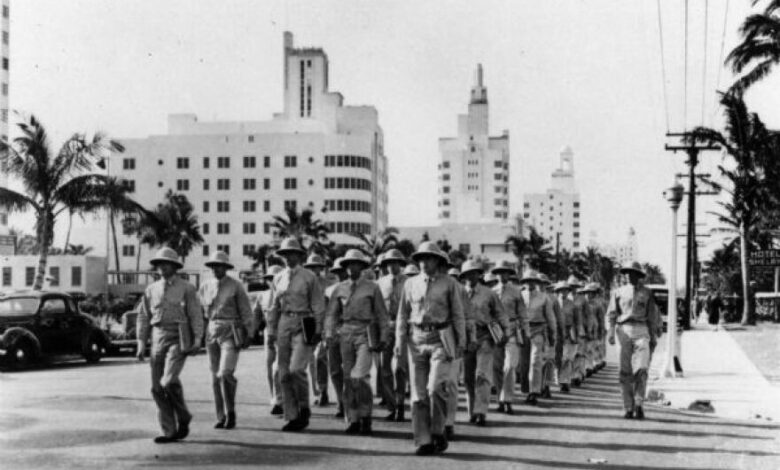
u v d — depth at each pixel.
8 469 8.20
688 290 38.28
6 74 82.25
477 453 9.14
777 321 53.31
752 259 32.81
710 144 35.84
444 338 9.37
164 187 107.75
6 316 20.12
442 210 183.38
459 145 187.38
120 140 108.50
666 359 18.33
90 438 9.96
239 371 19.47
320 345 13.06
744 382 16.92
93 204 29.36
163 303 9.70
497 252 124.94
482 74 189.62
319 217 105.00
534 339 14.07
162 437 9.70
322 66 143.12
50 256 61.59
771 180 40.16
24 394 14.27
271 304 12.15
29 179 28.27
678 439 10.12
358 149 105.62
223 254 10.92
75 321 21.27
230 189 106.88
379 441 9.89
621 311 12.21
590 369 20.20
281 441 9.83
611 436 10.35
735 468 8.34
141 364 21.58
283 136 106.25
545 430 10.85
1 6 81.38
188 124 112.94
